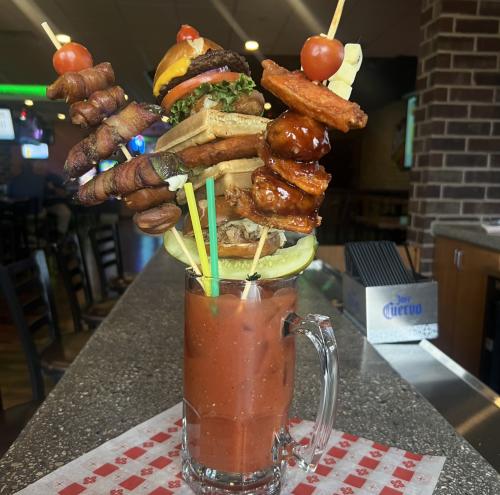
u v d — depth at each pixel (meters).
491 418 0.63
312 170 0.40
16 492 0.42
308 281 1.30
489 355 1.64
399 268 0.96
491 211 2.03
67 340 1.37
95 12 3.02
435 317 0.94
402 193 5.64
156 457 0.48
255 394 0.43
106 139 0.41
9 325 2.61
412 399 0.63
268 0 2.77
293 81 0.37
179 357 0.75
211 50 0.49
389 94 5.38
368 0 2.74
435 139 1.98
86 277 1.79
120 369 0.70
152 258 1.72
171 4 2.86
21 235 5.00
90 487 0.43
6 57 4.27
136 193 0.40
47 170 6.27
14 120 5.60
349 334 0.89
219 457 0.43
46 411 0.57
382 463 0.48
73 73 0.41
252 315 0.42
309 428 0.55
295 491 0.44
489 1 1.91
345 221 5.33
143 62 4.23
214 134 0.43
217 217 0.45
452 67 1.94
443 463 0.48
